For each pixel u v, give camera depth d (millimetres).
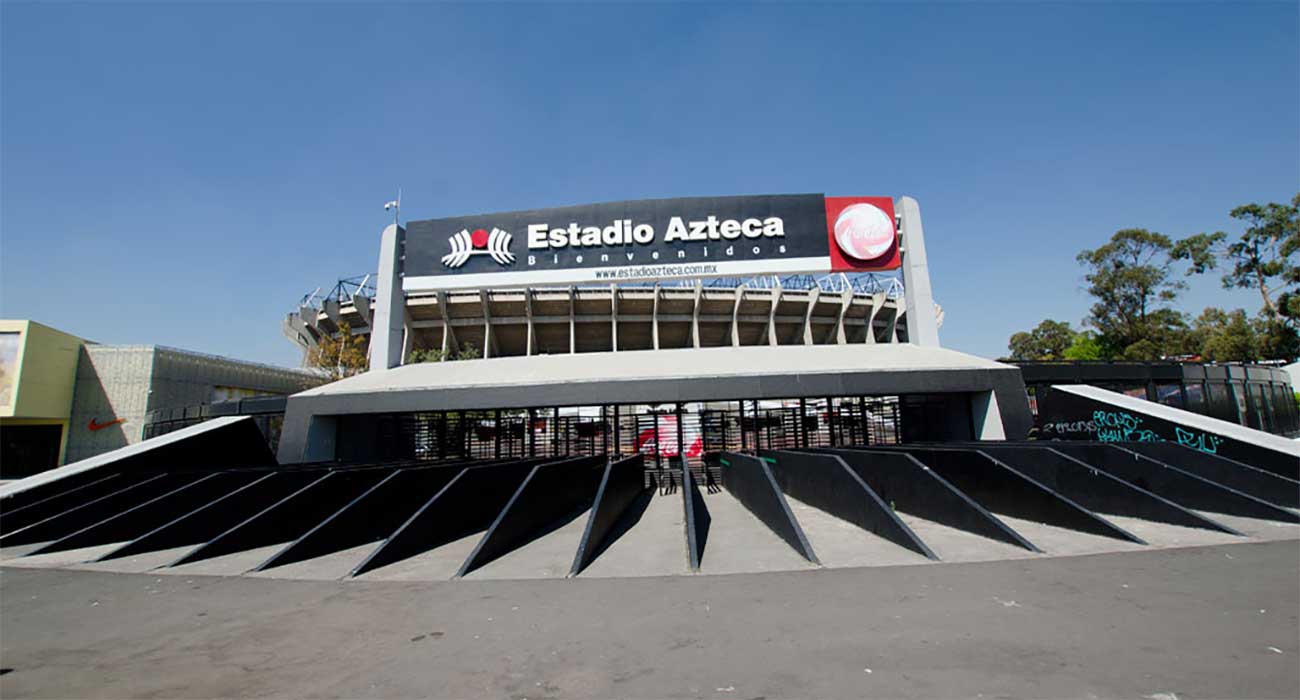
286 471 12820
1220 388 22172
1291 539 8109
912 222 20859
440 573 8133
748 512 12602
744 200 20609
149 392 33219
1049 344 69625
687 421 22062
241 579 8141
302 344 51562
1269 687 3691
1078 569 6891
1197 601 5531
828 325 54344
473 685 4246
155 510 11734
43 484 12750
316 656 4980
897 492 11531
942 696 3727
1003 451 12805
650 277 20203
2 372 31031
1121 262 50344
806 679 4094
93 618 6398
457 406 16125
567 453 20781
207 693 4270
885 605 5785
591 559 8648
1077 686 3799
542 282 20312
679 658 4609
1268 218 44781
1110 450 11797
